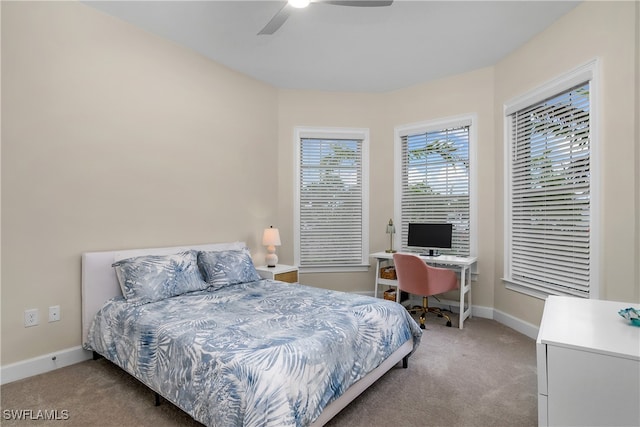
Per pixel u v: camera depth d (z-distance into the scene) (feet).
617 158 7.85
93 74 8.89
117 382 7.52
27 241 7.79
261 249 13.82
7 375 7.47
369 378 6.92
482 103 12.73
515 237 11.51
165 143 10.54
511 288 11.56
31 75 7.81
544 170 10.21
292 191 14.73
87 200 8.78
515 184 11.51
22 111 7.68
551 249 9.97
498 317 12.19
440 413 6.40
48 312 8.11
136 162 9.82
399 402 6.78
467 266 12.00
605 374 4.08
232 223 12.64
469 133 13.12
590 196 8.49
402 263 11.71
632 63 7.53
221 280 9.89
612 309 5.84
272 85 14.33
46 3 8.05
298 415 4.78
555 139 9.81
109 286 8.88
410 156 14.58
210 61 11.90
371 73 13.17
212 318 6.91
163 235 10.47
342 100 15.06
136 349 6.86
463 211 13.30
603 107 8.15
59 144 8.27
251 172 13.39
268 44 10.93
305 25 9.79
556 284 9.74
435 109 13.80
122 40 9.50
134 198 9.77
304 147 15.01
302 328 6.24
